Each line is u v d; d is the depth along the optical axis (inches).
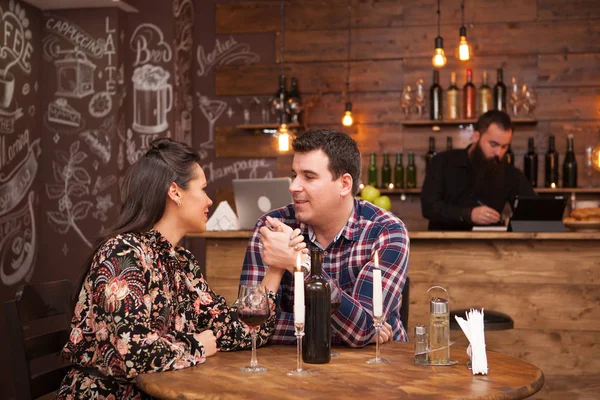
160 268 70.1
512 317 133.6
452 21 216.2
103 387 67.0
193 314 74.2
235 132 226.1
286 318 76.6
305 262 73.7
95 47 190.5
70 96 191.0
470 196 172.9
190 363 64.5
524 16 212.5
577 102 209.8
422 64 217.6
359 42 221.0
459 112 210.1
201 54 227.9
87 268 69.3
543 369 132.4
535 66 211.9
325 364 65.1
